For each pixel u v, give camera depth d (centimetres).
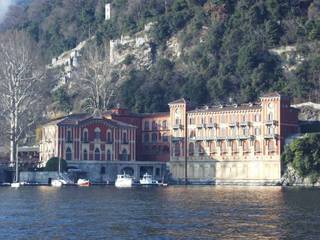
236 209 17288
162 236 12506
